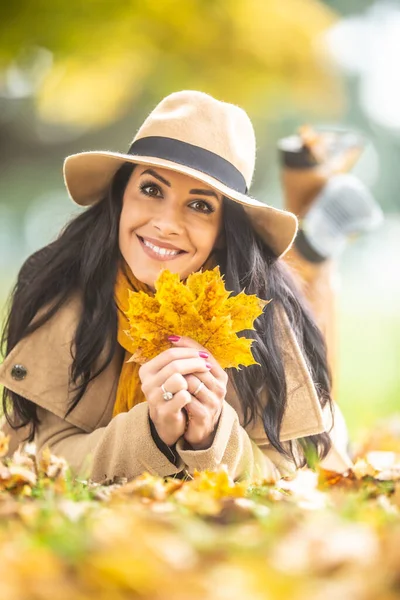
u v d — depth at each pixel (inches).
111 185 156.5
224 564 81.7
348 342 621.3
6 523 99.7
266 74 611.5
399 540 81.4
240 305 137.0
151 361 136.1
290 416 154.4
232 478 143.3
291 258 181.9
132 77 567.8
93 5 481.7
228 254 152.5
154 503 111.3
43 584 76.2
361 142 221.1
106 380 156.2
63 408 154.9
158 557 81.1
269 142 1220.5
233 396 154.6
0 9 464.4
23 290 159.9
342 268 1470.2
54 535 88.5
